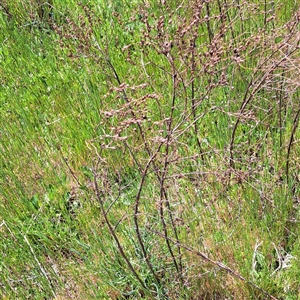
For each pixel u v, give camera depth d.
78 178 3.07
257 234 2.51
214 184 2.71
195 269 2.38
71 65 3.76
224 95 3.12
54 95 3.57
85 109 3.33
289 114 3.00
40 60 3.96
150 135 2.96
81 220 2.74
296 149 2.83
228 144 2.92
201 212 2.54
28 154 3.20
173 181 2.72
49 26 4.33
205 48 3.33
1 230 2.82
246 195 2.63
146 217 2.53
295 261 2.33
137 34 3.79
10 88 3.78
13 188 3.03
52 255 2.66
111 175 3.00
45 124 3.41
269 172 2.83
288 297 2.28
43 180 3.10
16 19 4.45
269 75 2.61
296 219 2.54
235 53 2.41
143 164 2.84
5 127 3.41
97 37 3.83
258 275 2.36
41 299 2.49
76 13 4.25
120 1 4.21
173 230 2.48
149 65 3.46
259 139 2.97
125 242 2.58
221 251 2.42
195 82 3.16
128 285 2.51
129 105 1.98
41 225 2.81
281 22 3.38
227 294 2.35
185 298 2.41
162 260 2.49
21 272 2.64
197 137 2.75
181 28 2.25
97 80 3.54
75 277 2.49
